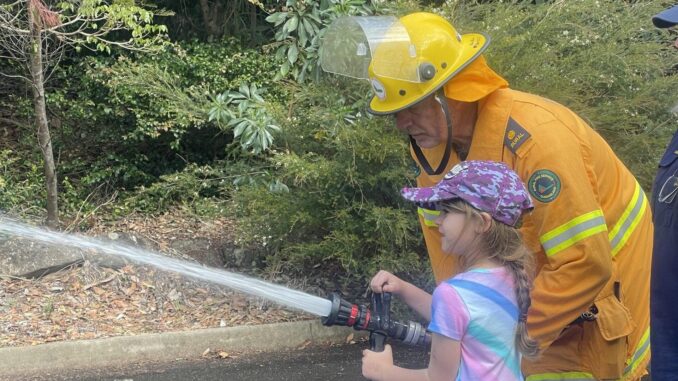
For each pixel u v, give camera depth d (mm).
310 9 6551
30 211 7125
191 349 5230
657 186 2408
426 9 5934
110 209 7453
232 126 6742
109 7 6469
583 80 5812
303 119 6059
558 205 2277
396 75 2432
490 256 2145
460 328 2066
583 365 2479
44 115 6523
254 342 5379
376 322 2455
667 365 2328
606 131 5812
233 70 7898
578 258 2268
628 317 2477
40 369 4875
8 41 7371
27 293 5680
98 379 4762
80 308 5570
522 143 2344
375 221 5418
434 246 2803
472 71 2438
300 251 5684
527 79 5496
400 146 5324
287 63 6559
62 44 7406
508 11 5820
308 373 4910
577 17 6047
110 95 7551
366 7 6215
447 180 2164
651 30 6555
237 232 6234
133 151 8023
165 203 7617
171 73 7691
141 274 6016
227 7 8742
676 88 6352
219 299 5879
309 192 5629
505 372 2102
